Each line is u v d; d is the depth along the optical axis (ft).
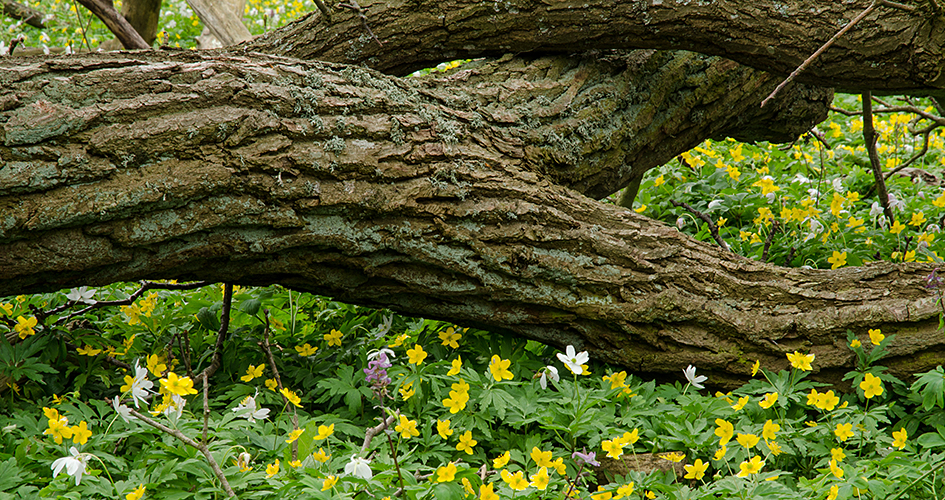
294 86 9.29
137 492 6.92
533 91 11.16
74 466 6.91
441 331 10.81
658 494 8.03
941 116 17.28
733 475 8.07
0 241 8.08
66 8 34.17
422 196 9.53
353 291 10.09
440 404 9.02
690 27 10.91
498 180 9.98
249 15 37.47
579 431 8.71
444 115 10.18
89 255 8.53
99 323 12.00
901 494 7.57
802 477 8.08
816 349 10.09
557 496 7.58
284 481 7.47
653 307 10.12
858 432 9.05
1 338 9.52
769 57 10.96
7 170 7.92
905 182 20.83
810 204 16.65
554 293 10.12
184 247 8.94
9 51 12.51
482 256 9.82
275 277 9.80
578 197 10.50
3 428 8.13
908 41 9.97
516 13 11.05
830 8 10.41
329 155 9.17
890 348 9.82
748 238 16.03
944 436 8.57
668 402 9.80
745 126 14.15
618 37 11.19
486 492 6.75
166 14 36.76
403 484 7.35
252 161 8.80
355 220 9.38
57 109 8.17
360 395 9.32
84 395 9.95
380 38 11.55
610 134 11.60
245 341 11.30
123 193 8.32
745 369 10.16
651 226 10.57
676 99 12.38
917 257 14.83
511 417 8.98
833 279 10.53
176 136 8.53
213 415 9.14
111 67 8.70
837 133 23.67
